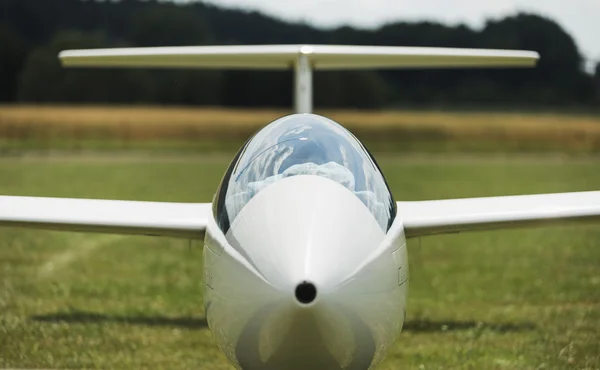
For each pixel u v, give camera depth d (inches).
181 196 1203.9
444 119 3289.9
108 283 668.7
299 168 327.3
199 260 793.6
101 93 3811.5
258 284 291.3
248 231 307.3
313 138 341.1
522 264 778.2
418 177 1604.3
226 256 311.4
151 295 624.1
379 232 316.2
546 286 667.4
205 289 339.6
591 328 526.0
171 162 1955.0
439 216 410.0
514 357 462.3
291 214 302.8
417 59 575.5
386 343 323.3
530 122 3189.0
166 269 741.3
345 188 322.0
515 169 1840.6
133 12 4891.7
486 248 877.8
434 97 3983.8
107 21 4879.4
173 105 3806.6
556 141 2800.2
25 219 417.4
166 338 500.1
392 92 4005.9
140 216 418.6
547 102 3900.1
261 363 303.1
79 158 2069.4
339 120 3179.1
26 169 1690.5
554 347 481.4
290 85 3727.9
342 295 286.7
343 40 4072.3
